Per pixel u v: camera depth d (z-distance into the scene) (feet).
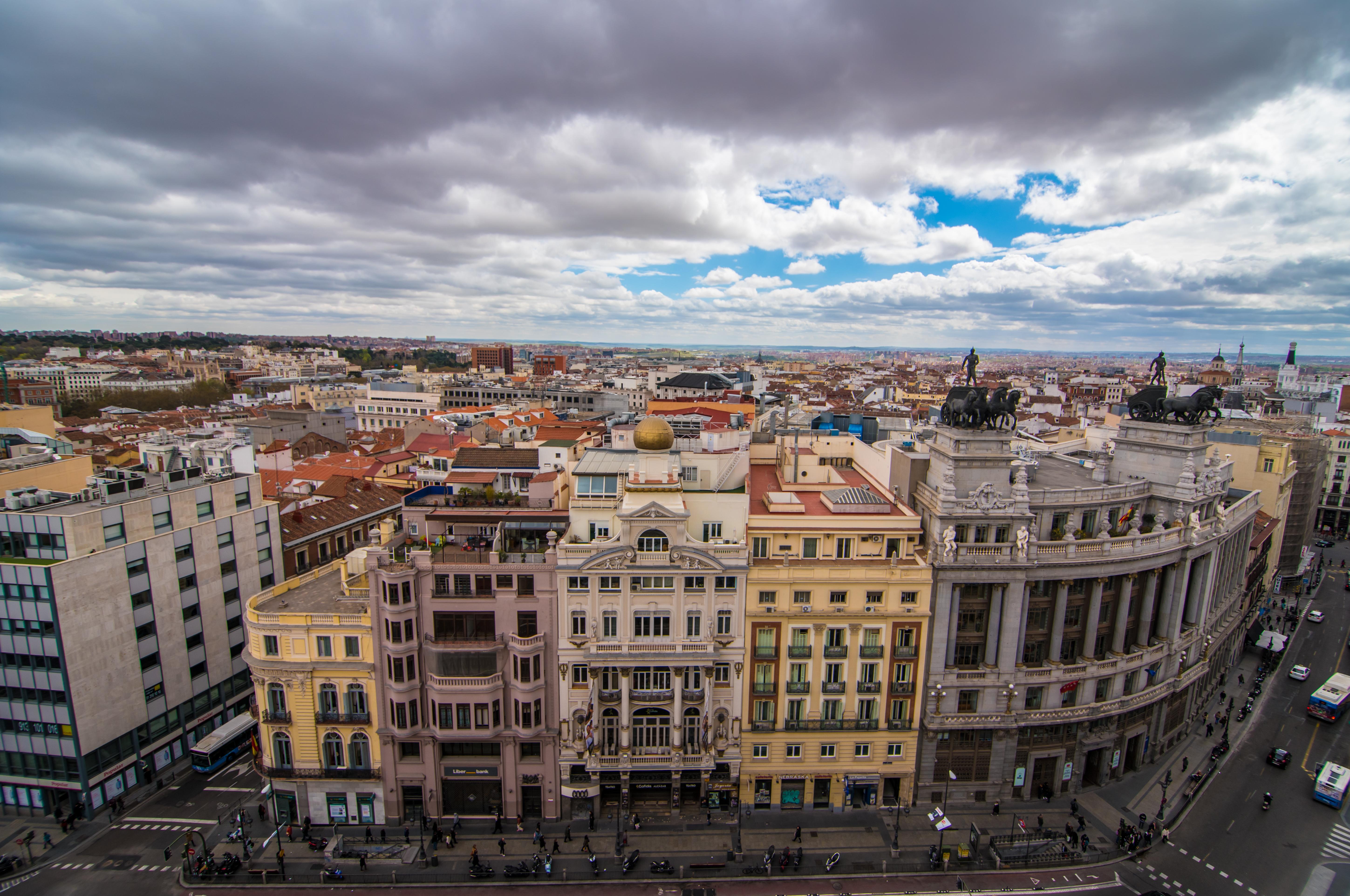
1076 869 206.18
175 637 251.80
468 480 276.82
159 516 248.52
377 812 221.66
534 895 194.49
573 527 220.43
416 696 213.66
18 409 359.46
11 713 220.84
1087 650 237.25
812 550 224.94
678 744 219.41
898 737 228.02
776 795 228.63
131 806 231.71
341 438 647.15
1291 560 455.63
